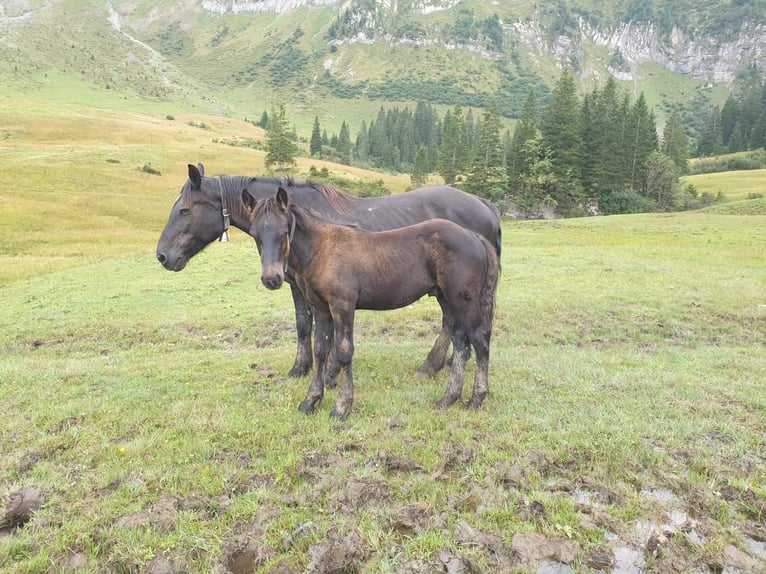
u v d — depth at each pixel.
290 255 5.47
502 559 3.46
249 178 7.11
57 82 180.38
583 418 5.40
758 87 142.75
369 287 5.49
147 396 6.29
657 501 4.04
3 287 15.45
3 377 7.20
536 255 19.19
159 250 6.97
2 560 3.49
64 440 5.08
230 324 10.79
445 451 4.74
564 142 57.69
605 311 11.24
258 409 5.84
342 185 70.12
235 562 3.45
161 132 93.62
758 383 6.66
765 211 40.47
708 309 11.38
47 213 35.06
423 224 5.64
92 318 11.46
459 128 84.88
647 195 63.03
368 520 3.77
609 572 3.37
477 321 5.67
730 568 3.35
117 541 3.62
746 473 4.40
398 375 7.17
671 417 5.50
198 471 4.49
